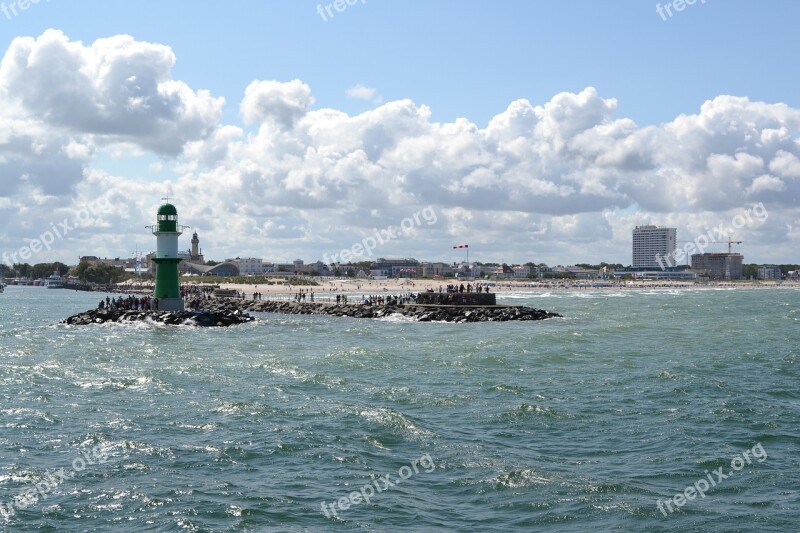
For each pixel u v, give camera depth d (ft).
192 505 77.92
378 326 290.56
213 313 291.99
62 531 71.77
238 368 160.15
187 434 103.60
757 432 105.91
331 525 73.36
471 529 72.49
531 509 77.15
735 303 483.92
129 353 188.34
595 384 140.36
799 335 237.25
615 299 559.38
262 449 96.32
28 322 324.60
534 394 130.72
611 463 91.71
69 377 147.23
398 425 106.73
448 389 135.33
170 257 288.51
